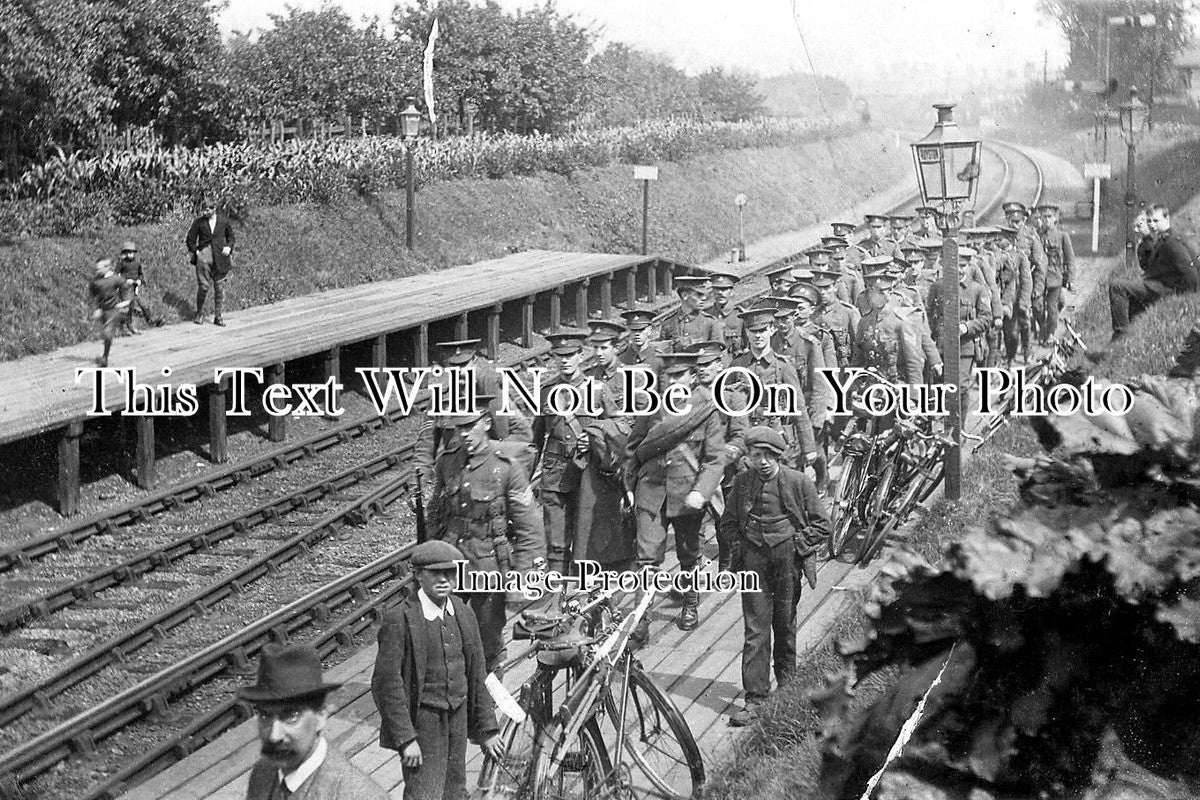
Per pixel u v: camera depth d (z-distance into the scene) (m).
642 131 32.84
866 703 4.37
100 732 8.45
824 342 11.30
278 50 29.59
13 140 22.17
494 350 21.88
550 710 6.00
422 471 7.94
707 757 6.41
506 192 31.42
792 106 29.83
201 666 9.47
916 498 9.42
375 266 26.23
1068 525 3.77
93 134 23.30
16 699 8.84
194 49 24.95
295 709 3.53
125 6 23.66
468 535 7.28
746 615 7.00
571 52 34.00
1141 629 3.74
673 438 8.30
